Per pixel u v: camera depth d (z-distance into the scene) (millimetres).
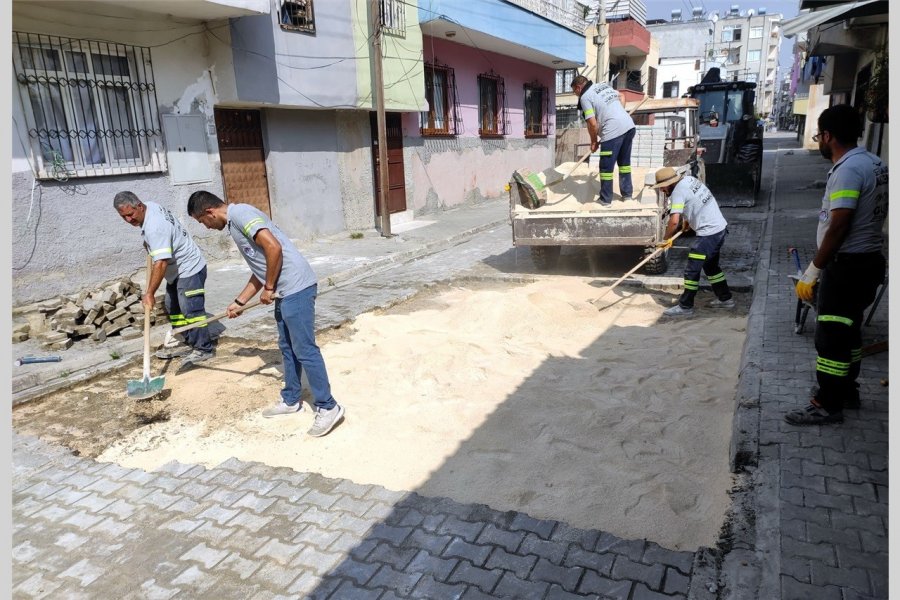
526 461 3736
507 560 2803
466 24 13195
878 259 3439
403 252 10352
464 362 5227
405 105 12430
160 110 8398
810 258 8344
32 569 2904
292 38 9742
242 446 4074
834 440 3490
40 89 7121
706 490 3314
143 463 3922
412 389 4828
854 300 3471
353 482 3516
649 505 3205
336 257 10062
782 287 6859
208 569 2855
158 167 8477
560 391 4664
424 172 14484
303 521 3178
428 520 3123
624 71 29719
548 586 2627
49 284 7367
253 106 9680
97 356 5602
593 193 8398
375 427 4250
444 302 7594
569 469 3617
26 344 5980
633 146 10312
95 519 3273
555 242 7961
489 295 6750
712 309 6758
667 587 2582
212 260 9555
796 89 41062
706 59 48562
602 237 7789
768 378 4367
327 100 10531
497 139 17531
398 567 2801
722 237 6363
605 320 6480
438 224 13430
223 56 8883
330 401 4188
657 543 2900
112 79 7824
